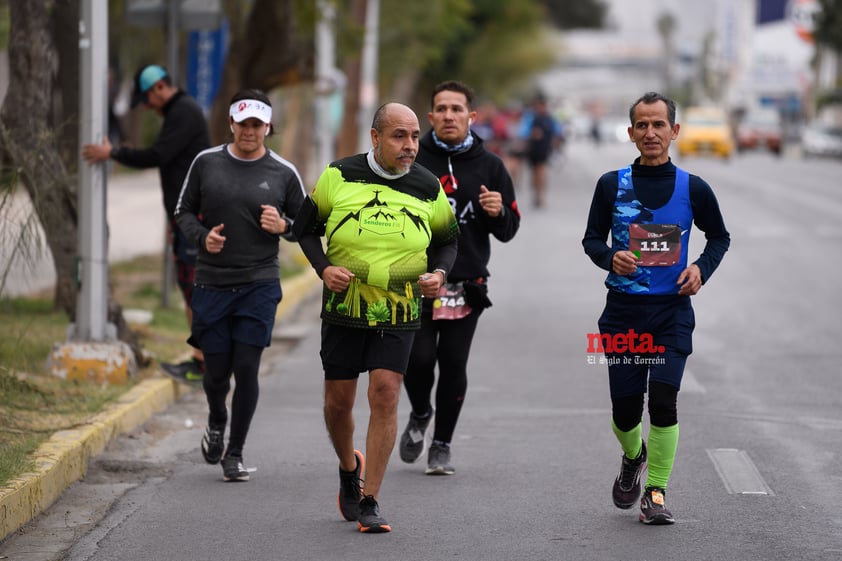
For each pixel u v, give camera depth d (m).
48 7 33.28
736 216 88.00
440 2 130.38
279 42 49.00
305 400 32.72
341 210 20.31
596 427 29.12
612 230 21.08
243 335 24.55
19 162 29.30
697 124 184.00
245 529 21.27
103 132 31.06
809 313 46.62
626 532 20.88
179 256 31.69
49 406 27.73
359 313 20.33
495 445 27.42
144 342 36.94
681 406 31.06
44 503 22.31
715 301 49.69
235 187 24.47
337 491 23.77
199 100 50.19
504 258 65.19
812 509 22.14
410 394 24.80
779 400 31.80
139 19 41.12
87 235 31.28
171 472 25.28
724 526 21.14
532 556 19.61
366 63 109.25
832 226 81.12
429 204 20.58
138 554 19.94
